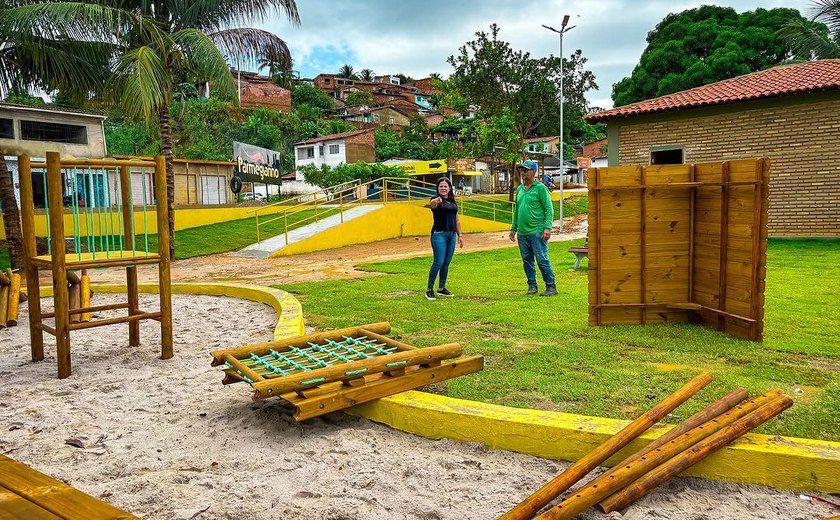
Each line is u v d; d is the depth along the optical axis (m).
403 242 24.06
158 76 16.36
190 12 17.89
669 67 42.06
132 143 46.09
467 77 43.06
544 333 5.95
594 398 3.95
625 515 2.62
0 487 1.70
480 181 63.66
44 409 4.22
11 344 6.53
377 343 4.70
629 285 6.26
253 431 3.71
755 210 5.29
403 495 2.85
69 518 1.50
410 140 75.06
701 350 5.15
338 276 12.52
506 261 13.91
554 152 66.94
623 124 19.38
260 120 60.56
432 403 3.67
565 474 2.72
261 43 19.48
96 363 5.53
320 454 3.34
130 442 3.60
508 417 3.37
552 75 44.34
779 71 19.00
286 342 4.58
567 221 34.72
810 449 2.87
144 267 17.31
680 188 6.19
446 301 8.13
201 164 35.94
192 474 3.12
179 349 6.02
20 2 15.55
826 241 15.38
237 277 13.89
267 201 39.59
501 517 2.51
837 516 2.35
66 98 17.64
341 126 71.25
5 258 18.06
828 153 15.88
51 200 4.95
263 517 2.68
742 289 5.52
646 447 2.92
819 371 4.44
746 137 17.06
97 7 15.21
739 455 2.88
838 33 22.42
